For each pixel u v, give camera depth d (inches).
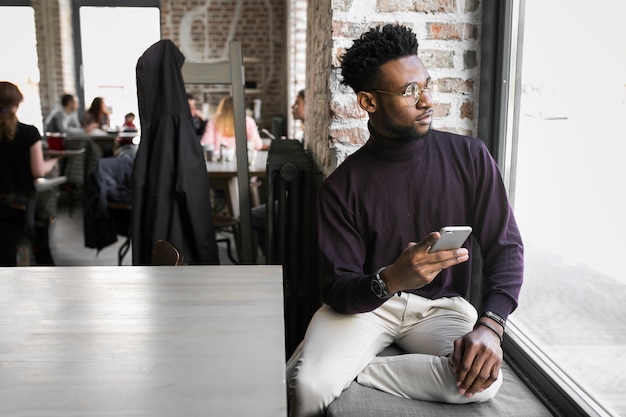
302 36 269.4
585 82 60.9
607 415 55.0
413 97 61.3
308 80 142.0
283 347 42.1
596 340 59.0
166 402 34.4
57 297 53.3
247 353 41.1
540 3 70.8
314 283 108.1
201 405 34.1
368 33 63.2
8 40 322.7
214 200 199.9
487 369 54.8
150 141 102.3
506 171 79.2
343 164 68.6
